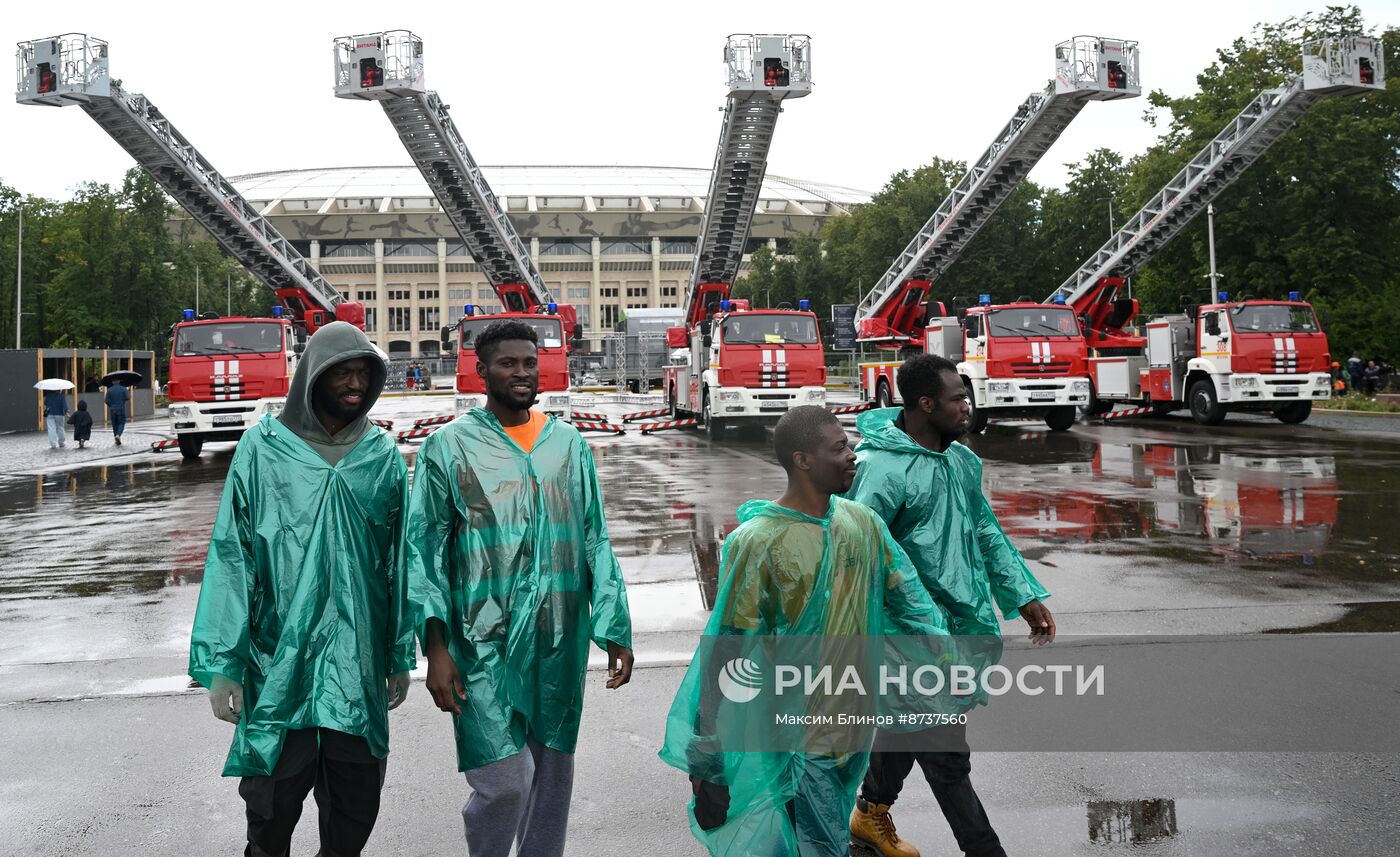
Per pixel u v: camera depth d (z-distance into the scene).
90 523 12.97
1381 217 36.47
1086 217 54.16
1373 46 25.94
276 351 22.02
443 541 3.28
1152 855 3.55
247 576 3.16
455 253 141.50
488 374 3.42
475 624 3.26
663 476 16.09
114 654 6.64
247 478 3.21
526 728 3.32
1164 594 7.57
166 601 8.25
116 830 3.99
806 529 2.89
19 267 53.44
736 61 24.55
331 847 3.29
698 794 2.88
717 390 23.19
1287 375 23.39
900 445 3.54
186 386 21.66
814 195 150.88
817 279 75.06
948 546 3.54
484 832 3.23
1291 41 39.56
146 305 58.91
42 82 24.05
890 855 3.65
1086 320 31.22
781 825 2.86
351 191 146.38
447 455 3.30
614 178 156.88
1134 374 27.41
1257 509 11.46
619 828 3.90
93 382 39.03
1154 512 11.48
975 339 23.94
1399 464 15.46
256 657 3.17
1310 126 35.62
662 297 142.00
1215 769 4.25
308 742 3.17
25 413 34.72
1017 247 55.25
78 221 60.34
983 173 29.27
